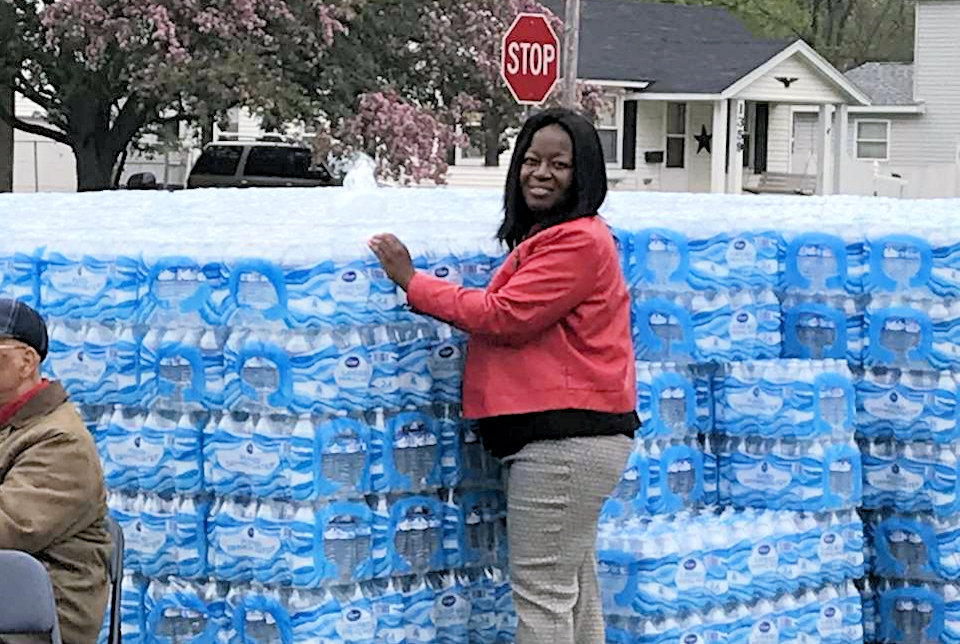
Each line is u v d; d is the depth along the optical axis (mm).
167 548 4719
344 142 20484
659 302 5125
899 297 5359
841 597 5348
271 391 4488
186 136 29797
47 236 4977
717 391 5301
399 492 4676
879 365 5426
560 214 4559
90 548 4152
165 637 4742
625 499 5039
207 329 4629
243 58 19562
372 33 21453
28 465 4031
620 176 35438
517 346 4531
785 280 5461
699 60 35688
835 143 37375
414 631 4719
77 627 4102
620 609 4879
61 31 19609
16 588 3695
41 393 4141
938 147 42219
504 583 4875
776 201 7262
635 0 44969
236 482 4578
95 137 22375
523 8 22078
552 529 4543
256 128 29828
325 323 4473
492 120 22859
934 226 5379
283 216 5766
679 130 36312
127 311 4758
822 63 35969
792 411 5203
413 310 4500
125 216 5871
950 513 5375
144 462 4730
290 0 20141
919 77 42281
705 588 4949
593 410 4504
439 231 4980
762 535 5105
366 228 5082
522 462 4535
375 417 4613
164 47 19531
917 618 5477
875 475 5484
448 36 21609
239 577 4613
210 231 4973
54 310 4855
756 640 5113
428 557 4734
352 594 4586
